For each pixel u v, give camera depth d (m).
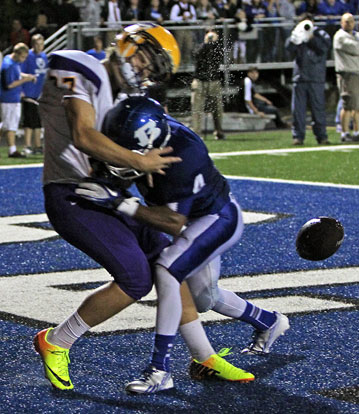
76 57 5.62
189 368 6.26
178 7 25.16
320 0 29.12
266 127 27.52
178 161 5.63
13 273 9.44
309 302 8.16
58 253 10.41
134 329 7.33
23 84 21.36
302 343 6.99
